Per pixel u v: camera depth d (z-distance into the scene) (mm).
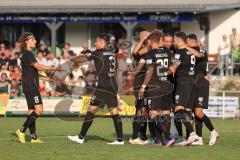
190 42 41688
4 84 71750
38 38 93125
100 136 47562
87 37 92938
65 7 87125
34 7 87875
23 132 42125
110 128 55094
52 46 87938
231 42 80688
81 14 87625
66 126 57062
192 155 36344
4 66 75875
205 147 40438
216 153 37344
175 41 40750
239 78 77625
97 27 92375
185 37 40594
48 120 64062
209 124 42000
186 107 41219
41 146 40094
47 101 67562
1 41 93688
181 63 40406
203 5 84188
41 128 54719
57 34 93812
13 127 54812
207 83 42094
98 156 35500
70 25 93375
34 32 93312
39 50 84938
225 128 56094
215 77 77875
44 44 88562
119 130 41656
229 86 75812
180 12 84375
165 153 37125
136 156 35656
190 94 40875
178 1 87875
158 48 40594
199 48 41781
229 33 87625
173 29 89312
